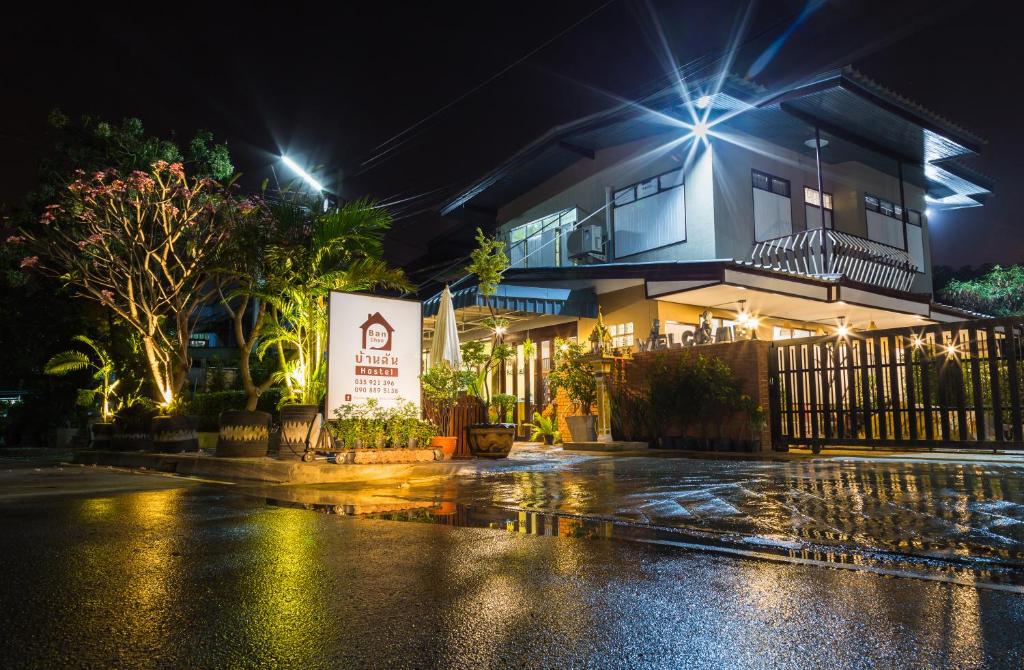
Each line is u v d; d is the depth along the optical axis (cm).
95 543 436
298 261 1102
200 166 1781
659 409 1345
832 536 427
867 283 1773
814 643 243
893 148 1922
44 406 2334
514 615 277
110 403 1767
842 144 1877
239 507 612
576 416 1462
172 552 405
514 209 2412
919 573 340
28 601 300
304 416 964
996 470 820
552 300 1627
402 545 423
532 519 525
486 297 1448
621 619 271
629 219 1925
